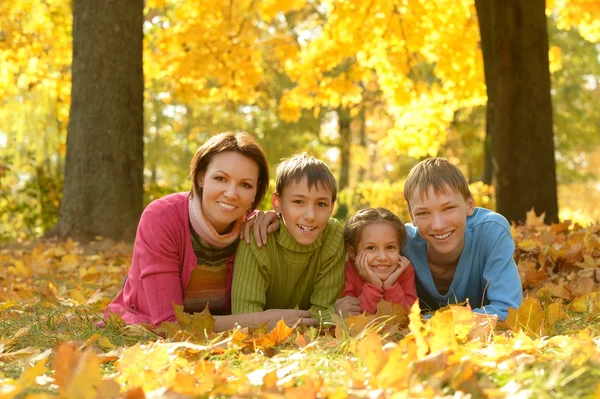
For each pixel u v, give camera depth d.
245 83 10.91
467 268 3.27
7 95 12.79
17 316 3.50
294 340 2.66
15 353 2.44
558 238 5.04
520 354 2.07
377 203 14.78
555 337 2.36
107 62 8.22
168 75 11.16
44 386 1.94
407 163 26.47
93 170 8.20
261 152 3.05
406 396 1.62
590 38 10.74
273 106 23.56
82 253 7.15
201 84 11.12
